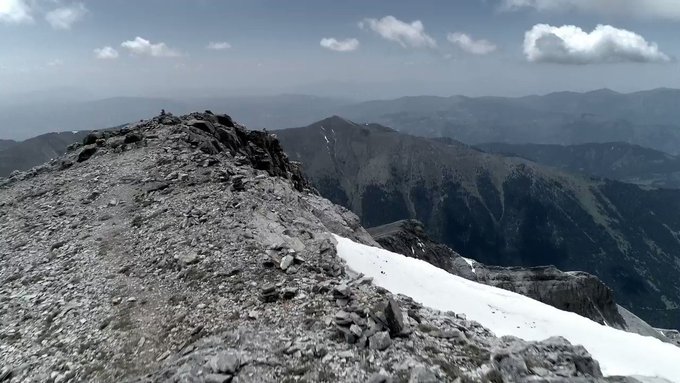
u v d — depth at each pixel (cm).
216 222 3553
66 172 5144
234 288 2689
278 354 2075
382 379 1905
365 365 2031
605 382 2383
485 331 2939
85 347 2361
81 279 3033
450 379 2036
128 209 3978
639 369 3631
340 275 3192
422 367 1992
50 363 2300
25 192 4800
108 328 2478
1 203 4638
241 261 2998
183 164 4797
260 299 2586
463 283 5153
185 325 2402
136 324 2481
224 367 1916
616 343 4069
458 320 2988
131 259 3173
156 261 3084
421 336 2394
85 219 3916
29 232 3862
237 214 3741
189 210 3762
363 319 2361
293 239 3650
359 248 4797
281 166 8219
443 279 4941
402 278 4491
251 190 4447
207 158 4962
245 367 1948
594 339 4144
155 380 1916
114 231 3628
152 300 2680
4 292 3061
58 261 3319
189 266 2961
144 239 3416
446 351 2300
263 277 2827
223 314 2452
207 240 3272
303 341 2173
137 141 5659
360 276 3419
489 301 4675
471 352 2339
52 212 4150
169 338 2328
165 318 2494
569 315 4725
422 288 4447
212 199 3966
